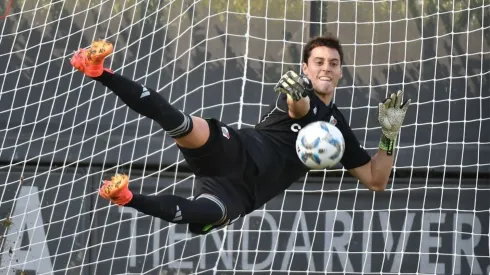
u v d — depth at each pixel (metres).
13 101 29.97
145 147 29.62
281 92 18.09
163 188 29.36
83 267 29.14
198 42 29.91
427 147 29.39
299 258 28.92
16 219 29.39
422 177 29.22
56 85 30.06
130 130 29.73
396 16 29.88
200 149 18.42
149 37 30.02
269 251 28.95
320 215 29.09
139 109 17.89
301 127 19.05
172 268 28.97
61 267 29.16
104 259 29.12
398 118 20.11
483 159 29.23
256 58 29.77
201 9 30.02
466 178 29.19
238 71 29.75
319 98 19.59
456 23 29.77
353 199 29.11
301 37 29.83
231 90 29.67
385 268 28.84
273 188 19.19
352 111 29.64
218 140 18.48
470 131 29.38
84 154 29.69
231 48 29.80
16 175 29.59
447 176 29.22
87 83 30.05
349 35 29.86
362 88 29.69
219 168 18.62
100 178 29.53
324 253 28.91
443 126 29.45
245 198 18.88
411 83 29.64
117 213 29.30
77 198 29.48
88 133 29.78
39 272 29.14
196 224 18.55
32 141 29.75
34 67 30.14
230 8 29.95
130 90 17.77
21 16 30.22
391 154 20.70
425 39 29.77
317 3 29.92
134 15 30.16
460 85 29.56
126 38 30.03
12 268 29.12
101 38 30.08
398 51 29.78
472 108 29.47
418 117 29.53
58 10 30.20
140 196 17.55
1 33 30.20
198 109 29.61
